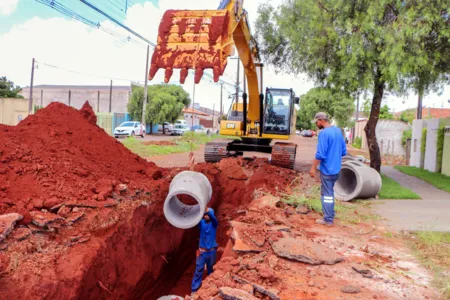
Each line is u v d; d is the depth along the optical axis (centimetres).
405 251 579
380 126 3534
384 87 1291
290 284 454
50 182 671
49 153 765
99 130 1029
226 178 1175
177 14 830
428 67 1150
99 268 579
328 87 1341
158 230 829
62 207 610
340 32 1187
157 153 2069
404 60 1077
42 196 623
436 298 432
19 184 629
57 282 486
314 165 700
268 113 1509
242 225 618
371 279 477
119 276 636
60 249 542
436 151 1709
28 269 481
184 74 788
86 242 580
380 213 801
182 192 658
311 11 1202
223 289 409
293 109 1562
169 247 851
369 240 622
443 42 1153
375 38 1093
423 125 2016
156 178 962
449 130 1577
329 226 692
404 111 4431
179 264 968
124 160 963
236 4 888
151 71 801
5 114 3525
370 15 1074
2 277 456
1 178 622
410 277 486
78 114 999
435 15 1061
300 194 918
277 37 1570
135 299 729
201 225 753
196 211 735
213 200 1078
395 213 802
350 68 1144
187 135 3341
